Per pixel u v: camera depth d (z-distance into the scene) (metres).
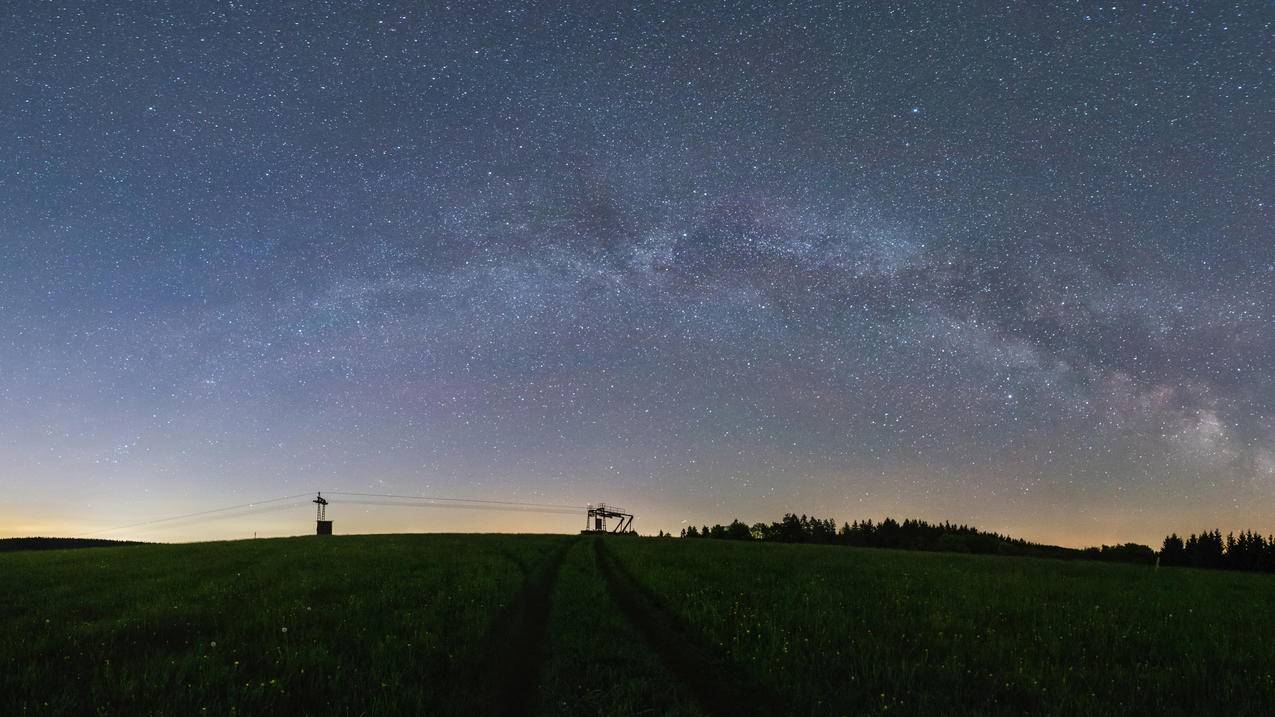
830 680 8.80
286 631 11.40
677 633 12.09
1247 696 8.56
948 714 7.52
